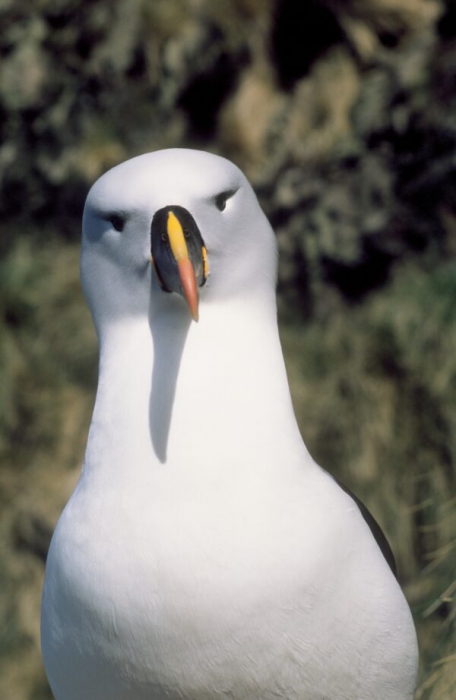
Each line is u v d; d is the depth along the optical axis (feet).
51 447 32.60
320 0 32.76
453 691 19.69
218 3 33.42
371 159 32.27
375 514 28.30
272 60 33.99
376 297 31.81
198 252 12.87
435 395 28.30
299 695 13.08
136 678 12.94
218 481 12.77
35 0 34.91
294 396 30.48
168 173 13.25
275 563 12.57
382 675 13.43
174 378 13.24
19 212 36.14
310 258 32.78
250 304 13.71
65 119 35.09
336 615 12.88
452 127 30.86
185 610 12.51
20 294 34.12
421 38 31.91
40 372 33.24
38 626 30.81
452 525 26.61
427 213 31.81
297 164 33.14
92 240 13.83
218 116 34.37
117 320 13.83
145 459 12.96
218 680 12.83
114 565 12.71
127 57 34.30
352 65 33.17
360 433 29.25
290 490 12.96
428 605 23.99
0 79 35.19
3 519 31.96
